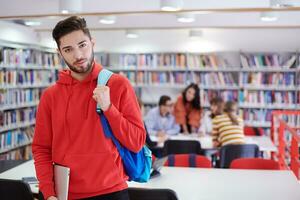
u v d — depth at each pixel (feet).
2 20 18.31
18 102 19.99
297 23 19.02
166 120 18.61
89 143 4.84
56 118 4.97
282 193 8.38
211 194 8.29
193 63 23.91
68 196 4.97
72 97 4.95
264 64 23.18
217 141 15.11
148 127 18.45
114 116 4.57
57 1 14.83
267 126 23.22
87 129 4.84
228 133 14.80
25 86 20.48
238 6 14.64
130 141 4.74
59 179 4.91
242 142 14.75
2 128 18.51
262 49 23.29
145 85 24.45
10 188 7.84
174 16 18.31
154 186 8.90
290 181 9.37
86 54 4.69
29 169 10.46
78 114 4.87
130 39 24.48
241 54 23.49
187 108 19.34
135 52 24.50
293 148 12.29
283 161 14.58
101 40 24.75
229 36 23.44
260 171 10.39
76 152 4.86
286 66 22.93
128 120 4.81
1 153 18.74
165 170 10.43
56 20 18.67
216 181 9.35
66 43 4.61
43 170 5.08
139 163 5.05
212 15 17.76
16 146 19.84
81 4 14.24
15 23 19.31
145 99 25.45
